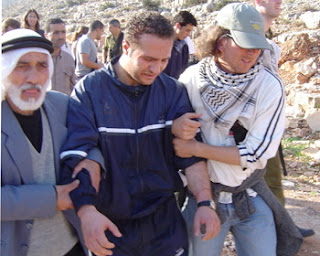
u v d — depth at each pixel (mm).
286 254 2801
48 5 47562
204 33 2506
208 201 2361
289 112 9352
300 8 20859
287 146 7637
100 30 8461
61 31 5844
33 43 2012
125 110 2279
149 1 34125
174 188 2424
